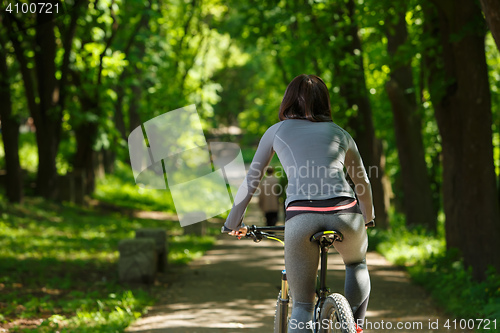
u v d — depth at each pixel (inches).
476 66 433.7
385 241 740.0
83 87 1086.4
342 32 876.0
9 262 539.2
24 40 987.9
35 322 340.2
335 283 217.2
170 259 657.0
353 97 890.7
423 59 577.6
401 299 424.5
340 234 179.9
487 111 434.9
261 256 697.6
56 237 757.3
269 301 419.8
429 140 1115.9
